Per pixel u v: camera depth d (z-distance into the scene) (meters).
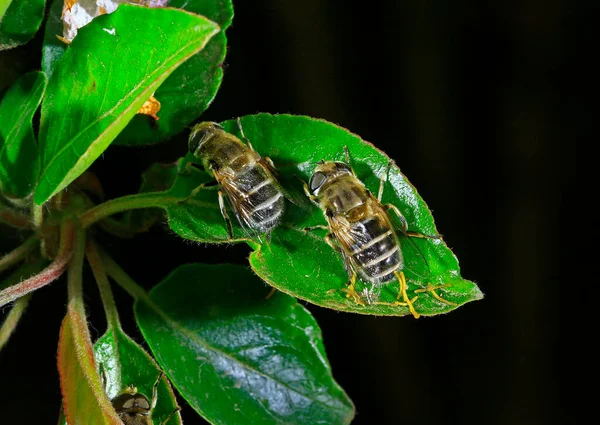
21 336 0.20
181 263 0.20
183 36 0.16
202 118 0.21
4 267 0.19
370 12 0.22
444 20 0.22
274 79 0.21
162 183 0.19
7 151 0.18
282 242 0.18
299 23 0.21
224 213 0.18
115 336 0.18
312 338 0.19
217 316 0.19
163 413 0.18
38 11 0.18
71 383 0.17
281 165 0.18
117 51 0.17
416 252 0.18
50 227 0.19
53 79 0.17
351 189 0.18
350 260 0.18
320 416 0.19
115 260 0.20
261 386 0.19
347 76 0.22
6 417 0.20
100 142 0.17
